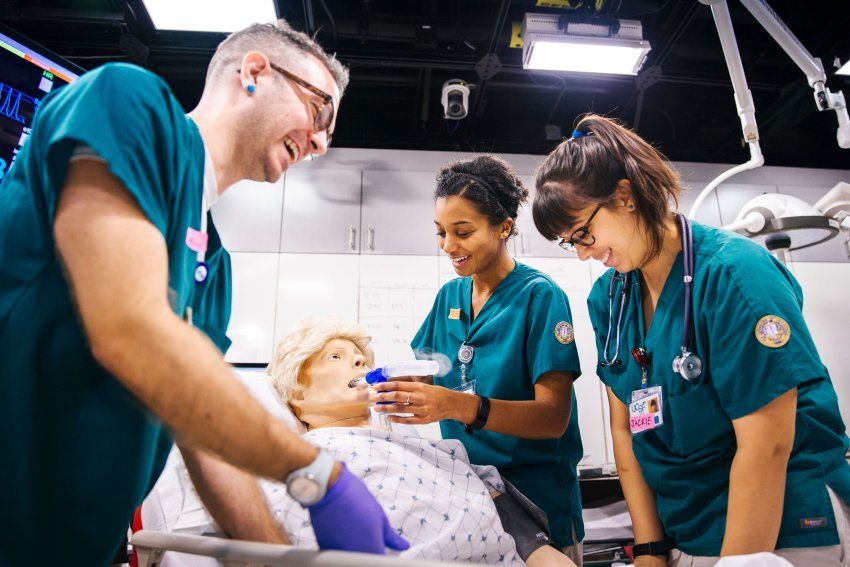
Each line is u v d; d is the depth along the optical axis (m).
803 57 2.50
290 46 1.18
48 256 0.84
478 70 3.77
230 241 3.92
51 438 0.85
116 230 0.73
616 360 1.68
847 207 2.61
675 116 4.59
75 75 1.98
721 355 1.36
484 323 1.94
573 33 3.30
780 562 1.07
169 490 1.54
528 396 1.83
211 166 1.05
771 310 1.32
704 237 1.52
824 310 4.05
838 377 3.92
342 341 1.84
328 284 3.89
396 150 4.25
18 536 0.84
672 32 3.54
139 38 3.60
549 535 1.67
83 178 0.75
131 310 0.69
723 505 1.39
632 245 1.51
